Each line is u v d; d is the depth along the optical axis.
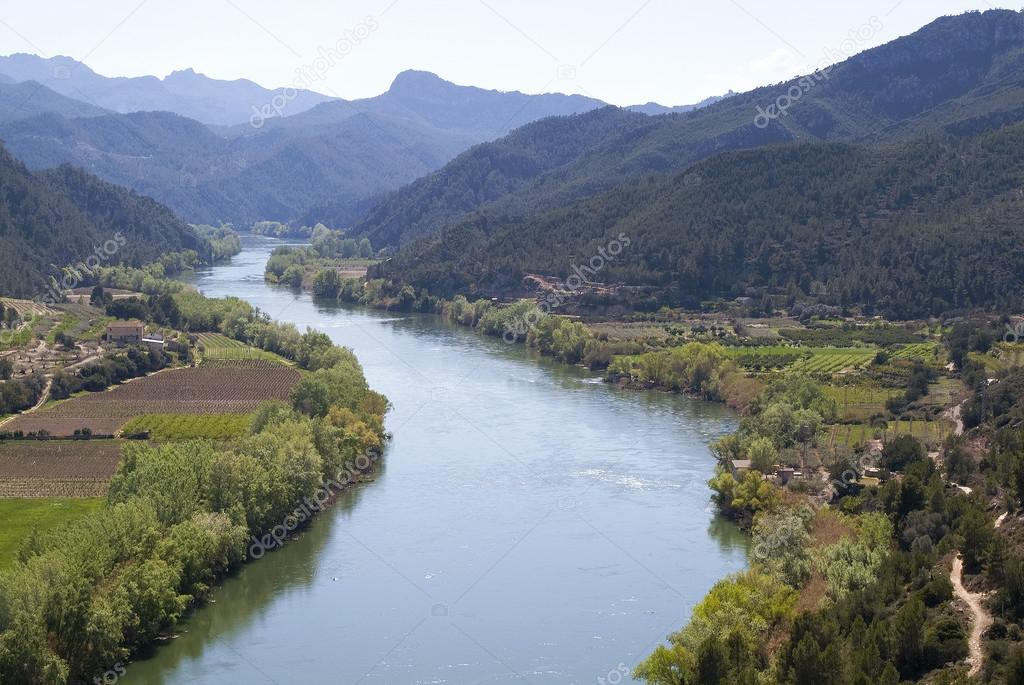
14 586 137.25
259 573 180.50
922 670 123.62
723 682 123.31
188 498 180.75
